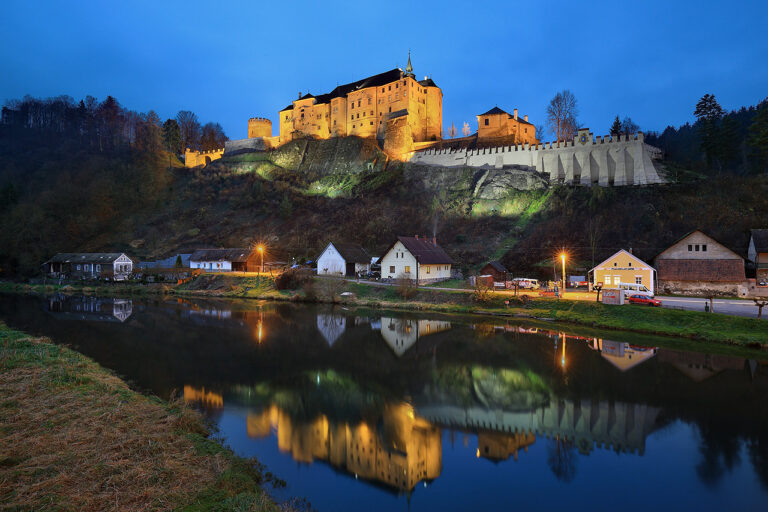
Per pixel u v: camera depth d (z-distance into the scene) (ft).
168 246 334.44
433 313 155.84
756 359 89.04
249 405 63.87
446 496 40.70
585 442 53.16
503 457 49.01
